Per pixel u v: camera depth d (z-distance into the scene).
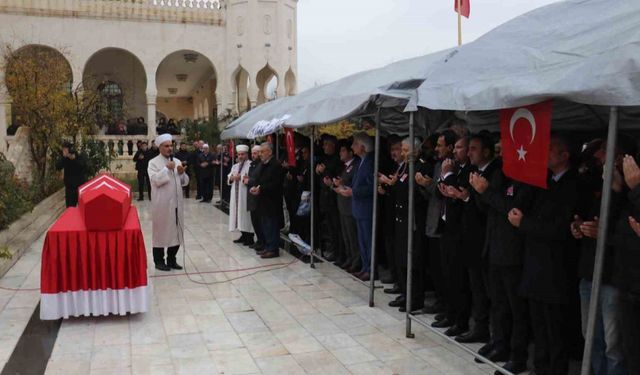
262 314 6.14
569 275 3.93
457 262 5.12
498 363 4.59
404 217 5.98
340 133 11.55
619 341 3.66
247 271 8.21
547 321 4.00
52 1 21.88
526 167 3.58
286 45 24.31
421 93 4.63
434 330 4.99
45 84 15.41
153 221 8.09
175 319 5.98
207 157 17.78
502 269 4.36
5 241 9.06
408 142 5.66
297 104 8.87
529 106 3.51
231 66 23.92
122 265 5.84
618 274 3.41
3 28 21.45
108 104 20.39
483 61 4.22
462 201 5.05
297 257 9.22
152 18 23.11
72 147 13.27
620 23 3.40
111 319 5.96
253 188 8.95
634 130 4.54
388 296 6.78
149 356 4.95
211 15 23.77
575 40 3.60
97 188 6.29
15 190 10.41
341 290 7.10
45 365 4.77
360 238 7.30
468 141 4.87
